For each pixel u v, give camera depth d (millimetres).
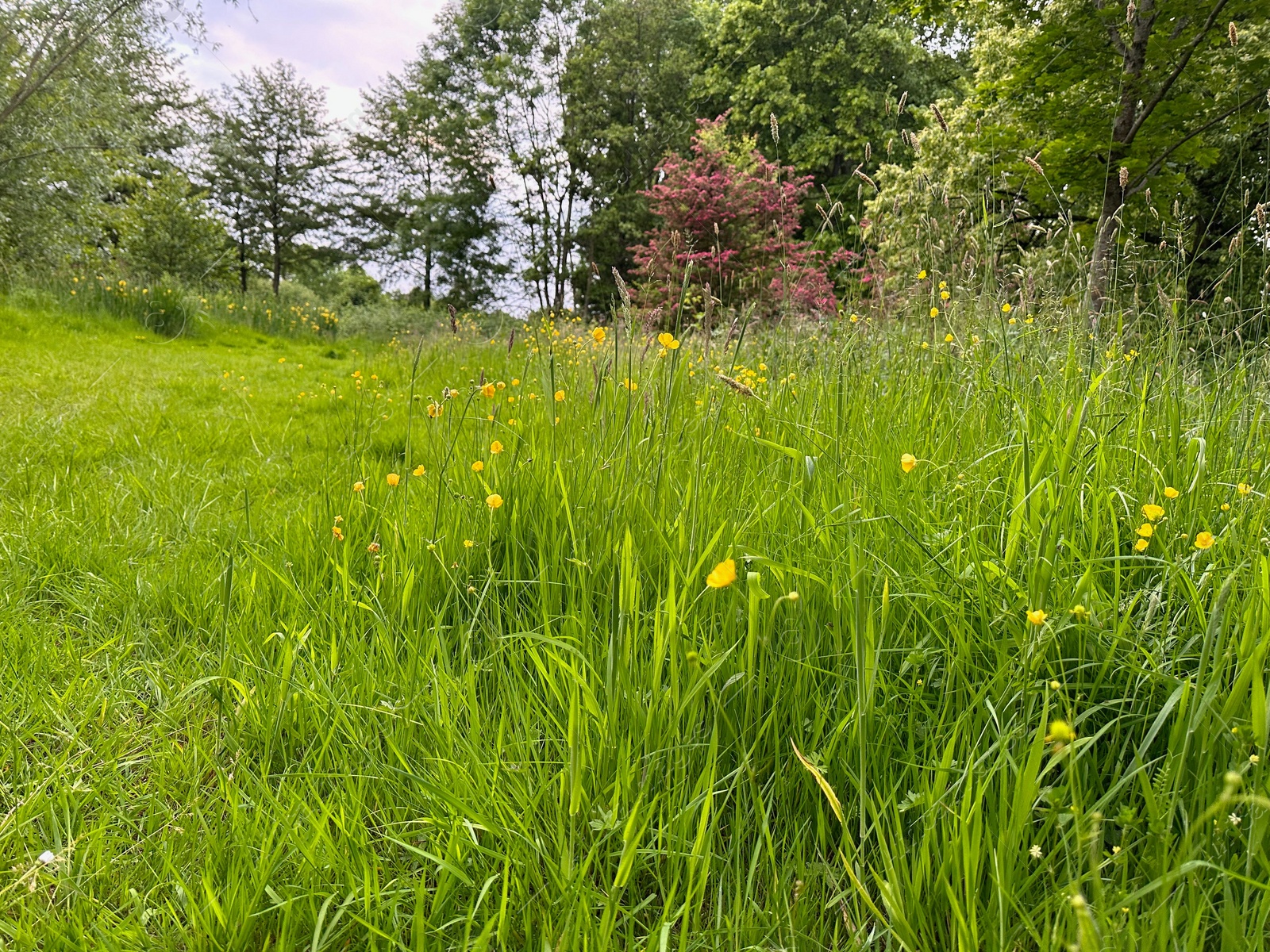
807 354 3480
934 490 1964
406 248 31438
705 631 1580
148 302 11867
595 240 29625
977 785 1177
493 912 1125
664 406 2184
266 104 29469
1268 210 2803
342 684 1604
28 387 5848
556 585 1874
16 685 1735
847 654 1406
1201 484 1749
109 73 12773
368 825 1327
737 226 12633
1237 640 1269
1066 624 1304
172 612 2199
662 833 1198
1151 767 1249
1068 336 2951
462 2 30484
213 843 1202
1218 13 7066
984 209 3553
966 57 22328
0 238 12375
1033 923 995
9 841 1281
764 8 24078
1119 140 7707
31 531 2695
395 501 2428
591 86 28656
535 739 1364
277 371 8711
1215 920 1000
